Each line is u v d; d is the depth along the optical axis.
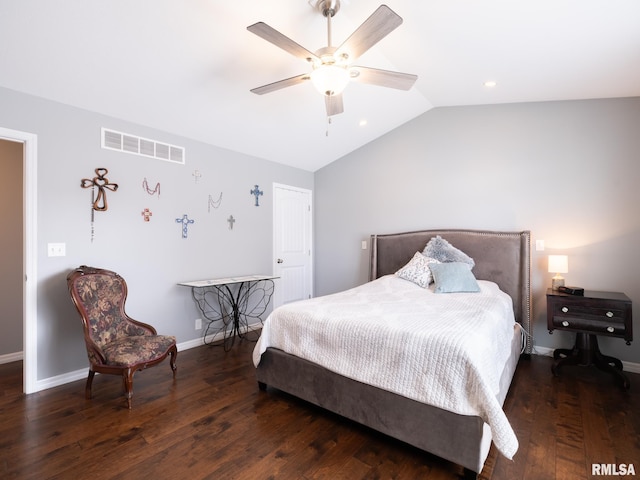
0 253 3.24
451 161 4.00
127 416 2.19
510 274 3.50
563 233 3.34
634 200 3.03
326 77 2.04
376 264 4.49
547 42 2.27
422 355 1.76
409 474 1.66
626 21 1.94
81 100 2.74
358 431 2.03
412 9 2.13
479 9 2.02
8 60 2.22
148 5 2.02
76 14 2.00
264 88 2.25
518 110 3.59
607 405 2.34
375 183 4.62
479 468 1.56
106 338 2.63
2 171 3.28
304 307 2.51
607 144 3.15
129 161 3.13
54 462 1.73
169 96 2.91
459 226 3.94
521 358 3.32
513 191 3.61
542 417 2.18
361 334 2.01
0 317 3.23
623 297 2.80
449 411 1.65
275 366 2.46
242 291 4.25
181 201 3.56
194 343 3.69
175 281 3.51
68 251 2.74
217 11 2.14
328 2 2.07
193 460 1.75
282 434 1.99
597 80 2.78
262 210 4.48
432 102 3.92
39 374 2.60
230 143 3.93
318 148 4.53
